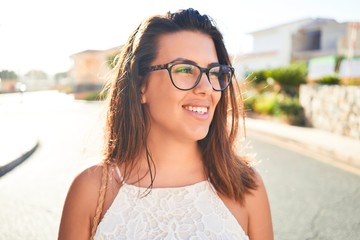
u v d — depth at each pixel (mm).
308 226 4207
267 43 38656
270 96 17141
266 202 1540
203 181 1447
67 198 1420
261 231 1514
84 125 14492
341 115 11266
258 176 1564
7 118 18203
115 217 1323
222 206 1407
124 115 1479
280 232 4055
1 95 47312
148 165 1430
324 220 4383
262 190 1536
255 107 17578
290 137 10516
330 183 5988
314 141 9703
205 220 1357
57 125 14836
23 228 4207
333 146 8891
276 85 18203
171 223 1331
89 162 1509
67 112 21438
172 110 1376
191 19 1395
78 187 1396
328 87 12164
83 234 1390
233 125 1664
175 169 1453
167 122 1395
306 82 18203
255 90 18984
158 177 1436
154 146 1454
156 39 1402
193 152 1482
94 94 36500
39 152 9031
